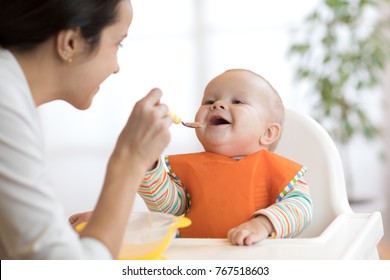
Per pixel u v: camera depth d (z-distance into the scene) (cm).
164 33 589
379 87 517
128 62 595
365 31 483
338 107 464
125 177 97
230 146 153
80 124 613
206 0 578
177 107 593
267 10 562
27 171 87
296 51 465
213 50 580
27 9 99
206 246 120
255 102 156
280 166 146
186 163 152
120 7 107
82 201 520
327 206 163
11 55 101
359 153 532
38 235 84
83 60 106
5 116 89
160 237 108
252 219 130
